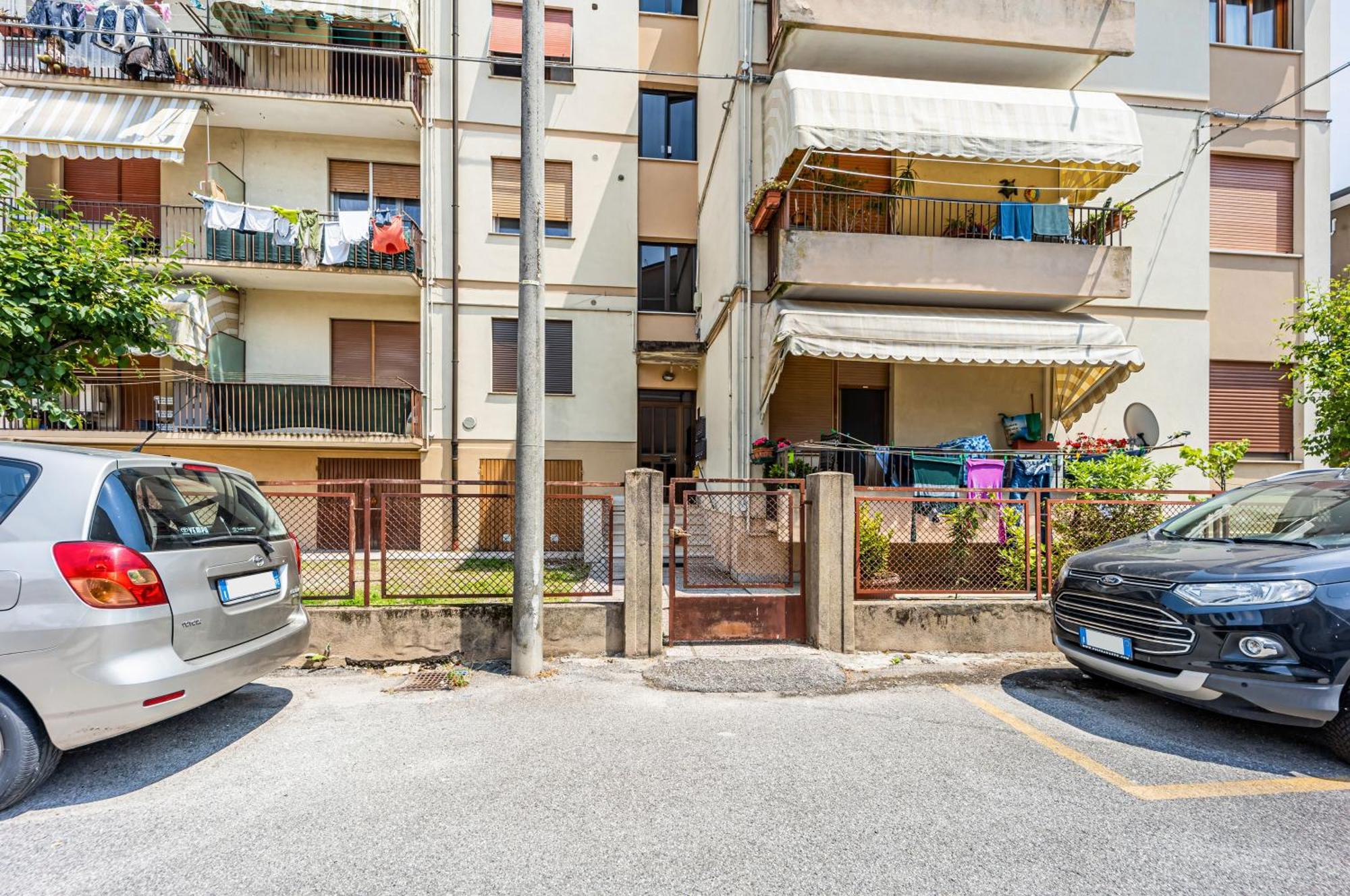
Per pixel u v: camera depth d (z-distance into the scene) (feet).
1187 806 9.98
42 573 9.55
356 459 37.40
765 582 20.45
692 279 41.83
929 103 25.12
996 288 27.27
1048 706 14.46
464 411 38.29
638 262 40.68
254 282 37.19
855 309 27.61
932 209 30.07
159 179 37.47
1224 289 33.06
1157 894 7.76
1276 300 33.42
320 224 35.60
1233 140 33.14
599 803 9.96
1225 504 16.31
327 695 14.97
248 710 13.94
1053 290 27.48
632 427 39.91
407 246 35.83
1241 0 34.17
